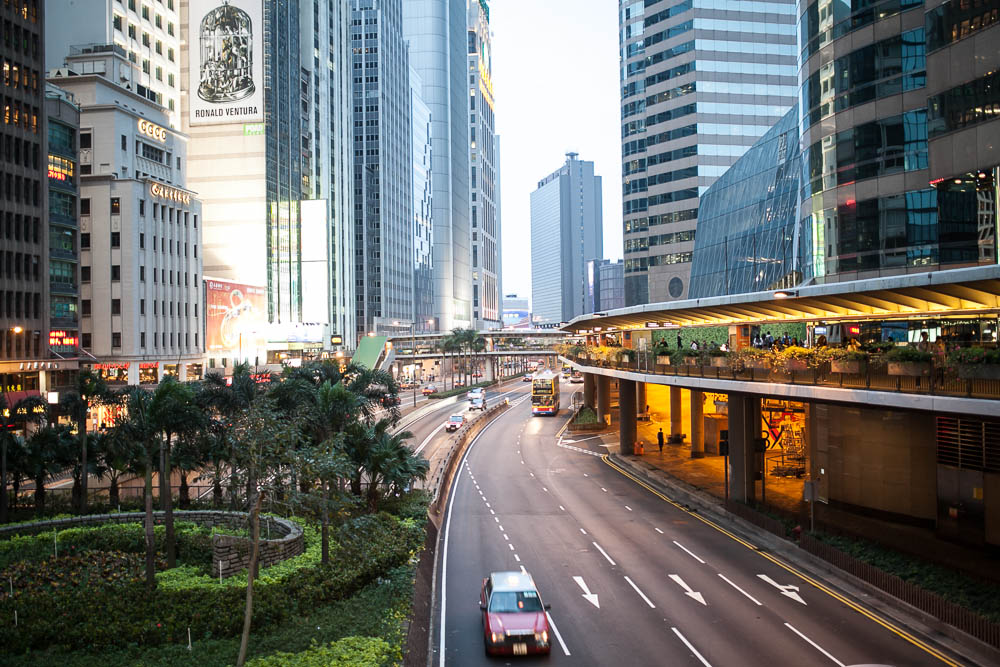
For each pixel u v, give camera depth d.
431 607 26.50
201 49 126.12
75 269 77.75
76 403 39.38
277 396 38.69
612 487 49.53
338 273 158.88
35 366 68.44
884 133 40.75
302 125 143.62
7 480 39.09
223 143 126.19
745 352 35.53
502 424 92.69
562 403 124.50
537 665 21.08
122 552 31.58
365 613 23.20
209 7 126.00
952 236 33.59
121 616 22.20
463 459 63.97
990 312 28.12
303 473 21.92
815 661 20.86
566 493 47.66
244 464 21.14
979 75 31.86
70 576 27.97
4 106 66.62
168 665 19.38
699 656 21.38
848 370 28.02
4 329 65.75
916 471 35.50
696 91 121.62
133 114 89.56
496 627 21.84
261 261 124.81
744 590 27.45
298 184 140.50
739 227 92.19
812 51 47.62
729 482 43.47
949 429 33.16
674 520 39.34
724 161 121.75
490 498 46.53
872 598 26.28
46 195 71.06
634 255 133.00
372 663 18.75
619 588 27.86
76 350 77.31
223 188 125.88
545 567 30.91
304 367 50.09
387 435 41.31
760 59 123.44
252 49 126.56
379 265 191.62
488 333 166.50
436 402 119.50
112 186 85.12
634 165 133.25
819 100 46.50
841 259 43.78
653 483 50.62
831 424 40.25
